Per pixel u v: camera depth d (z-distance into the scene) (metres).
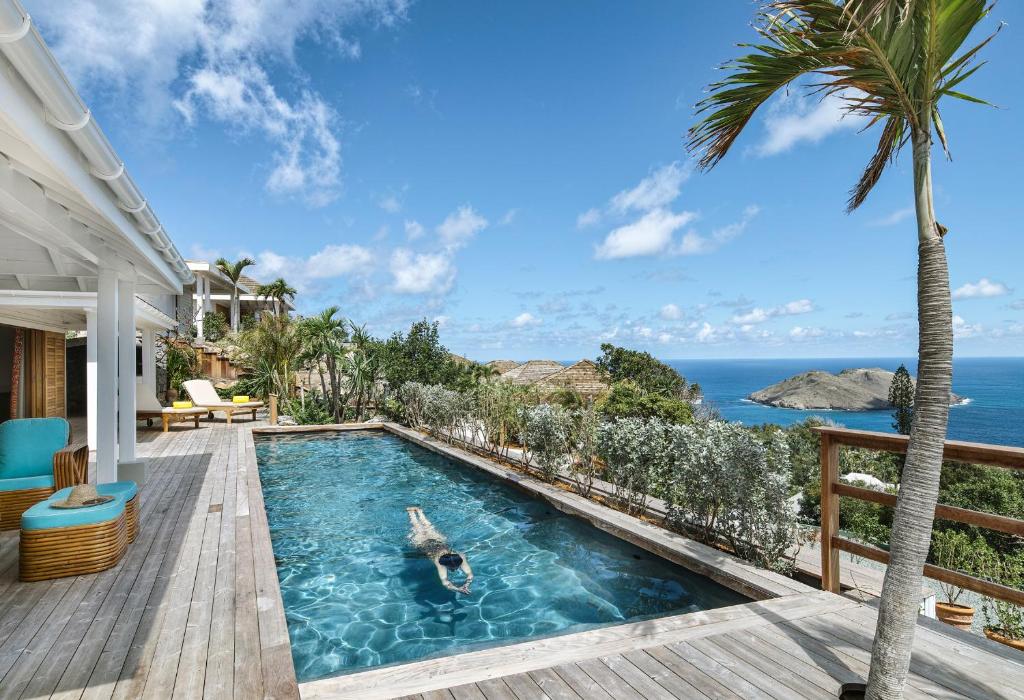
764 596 4.57
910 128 2.70
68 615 3.82
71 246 5.43
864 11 2.45
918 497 2.62
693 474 5.93
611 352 24.98
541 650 3.39
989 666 3.19
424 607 5.21
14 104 2.62
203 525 6.02
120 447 7.86
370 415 19.84
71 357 20.20
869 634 3.61
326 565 6.27
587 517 7.09
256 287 39.59
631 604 5.17
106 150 3.53
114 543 4.76
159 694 2.86
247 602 4.05
